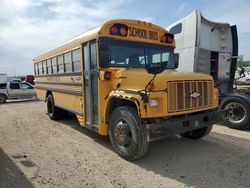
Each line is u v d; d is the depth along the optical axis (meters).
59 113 9.08
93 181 3.96
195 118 4.77
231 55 9.54
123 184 3.84
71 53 6.75
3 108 14.34
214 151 5.24
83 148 5.61
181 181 3.90
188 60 8.37
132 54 5.55
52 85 8.73
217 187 3.67
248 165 4.46
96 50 5.31
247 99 6.93
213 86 5.18
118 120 4.88
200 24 8.10
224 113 5.46
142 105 4.20
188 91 4.62
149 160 4.81
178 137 6.32
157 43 5.99
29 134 7.07
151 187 3.73
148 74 4.54
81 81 6.16
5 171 4.40
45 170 4.42
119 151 4.92
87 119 6.04
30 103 17.05
